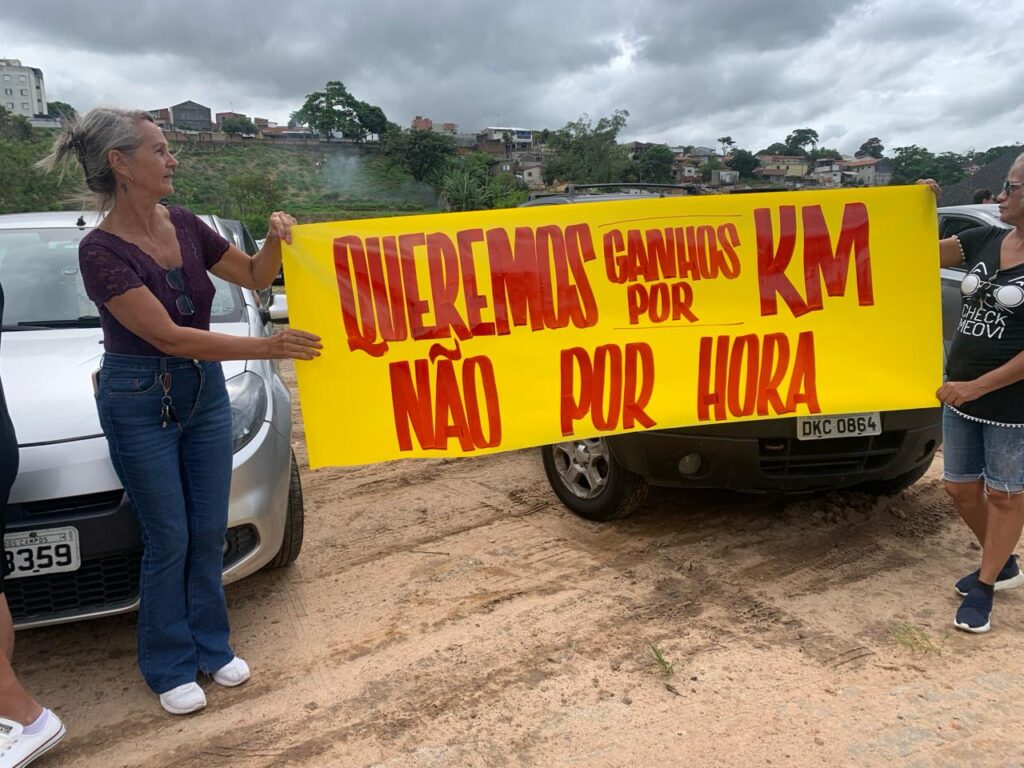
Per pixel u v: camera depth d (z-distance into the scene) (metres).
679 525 3.99
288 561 3.50
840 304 3.38
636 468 3.61
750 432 3.41
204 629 2.72
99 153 2.21
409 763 2.29
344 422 3.11
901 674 2.64
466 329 3.17
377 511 4.34
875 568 3.46
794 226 3.33
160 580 2.52
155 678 2.58
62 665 2.91
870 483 4.20
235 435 2.87
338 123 118.19
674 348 3.33
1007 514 2.84
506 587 3.38
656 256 3.28
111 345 2.36
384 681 2.71
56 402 2.76
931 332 3.40
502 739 2.38
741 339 3.36
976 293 2.91
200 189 88.25
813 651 2.80
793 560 3.56
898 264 3.38
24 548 2.49
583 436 3.31
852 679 2.62
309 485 4.82
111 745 2.44
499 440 3.25
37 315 3.51
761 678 2.64
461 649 2.90
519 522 4.11
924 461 3.81
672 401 3.35
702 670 2.70
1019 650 2.78
